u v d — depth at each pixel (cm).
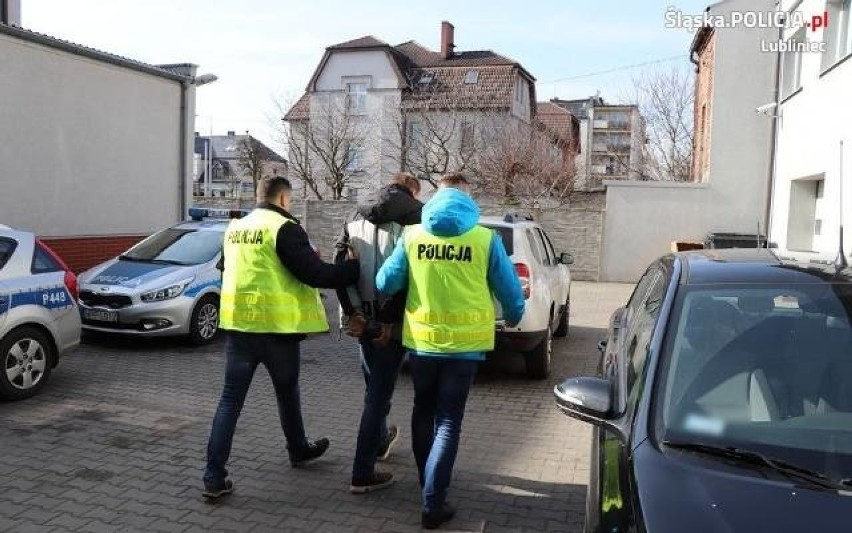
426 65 3819
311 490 451
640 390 286
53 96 1156
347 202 2080
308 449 487
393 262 414
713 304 312
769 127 1695
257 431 564
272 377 457
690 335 299
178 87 1413
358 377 762
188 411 617
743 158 1725
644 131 3106
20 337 632
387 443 502
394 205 442
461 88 3541
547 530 399
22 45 1099
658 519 223
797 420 263
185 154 1429
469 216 406
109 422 580
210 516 412
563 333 1045
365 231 453
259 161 4181
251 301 434
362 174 3575
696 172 2264
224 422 433
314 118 3650
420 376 410
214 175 6844
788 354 286
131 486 452
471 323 400
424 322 402
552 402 677
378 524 405
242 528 398
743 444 254
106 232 1269
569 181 2973
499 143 2964
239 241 441
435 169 3194
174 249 955
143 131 1338
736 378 279
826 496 227
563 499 443
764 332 296
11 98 1089
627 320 436
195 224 1038
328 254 2092
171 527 397
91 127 1229
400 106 3478
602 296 1549
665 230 1778
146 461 495
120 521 404
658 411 272
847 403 268
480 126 3216
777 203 1502
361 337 441
